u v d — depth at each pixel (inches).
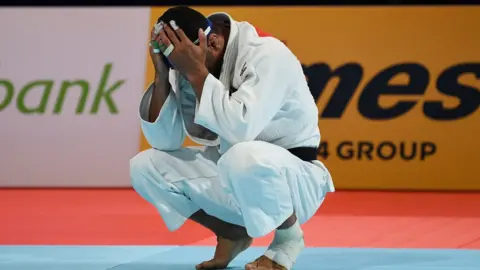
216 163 404.2
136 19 914.1
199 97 356.2
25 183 913.5
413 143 901.8
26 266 417.4
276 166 354.0
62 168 912.9
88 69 911.7
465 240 553.3
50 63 910.4
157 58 381.4
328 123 903.1
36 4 1090.1
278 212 359.9
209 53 371.2
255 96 354.0
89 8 911.0
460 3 1039.6
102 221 650.2
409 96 899.4
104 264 425.1
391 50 901.8
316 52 904.3
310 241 545.0
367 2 1067.9
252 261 407.5
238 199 362.0
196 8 908.6
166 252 470.6
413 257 448.8
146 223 637.3
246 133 353.7
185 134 407.5
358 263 425.7
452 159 899.4
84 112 912.3
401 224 641.0
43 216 681.6
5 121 912.9
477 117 898.7
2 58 909.8
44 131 912.3
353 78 902.4
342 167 902.4
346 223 644.7
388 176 900.6
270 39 374.6
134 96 911.0
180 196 402.6
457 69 899.4
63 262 431.2
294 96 372.5
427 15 901.2
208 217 406.0
